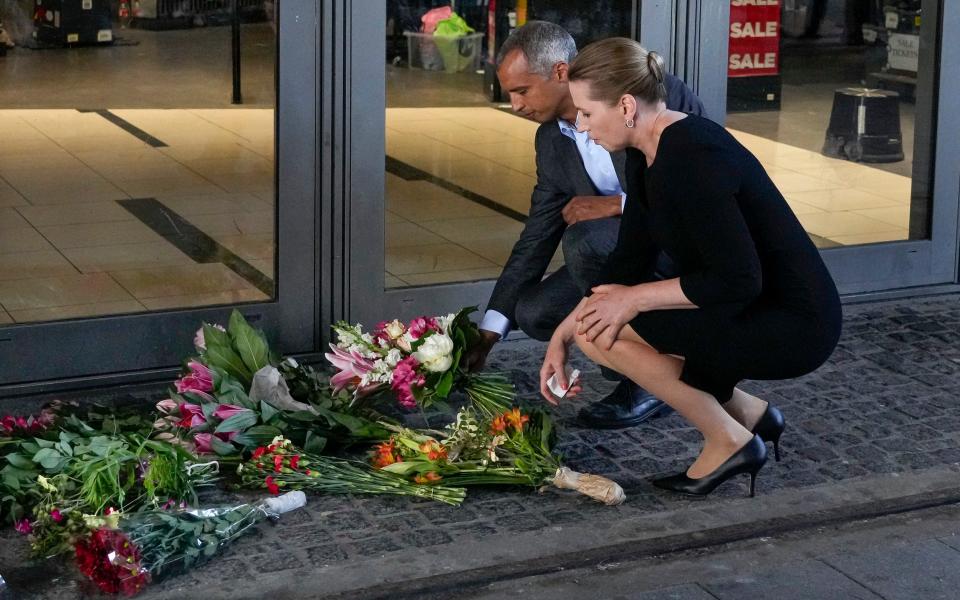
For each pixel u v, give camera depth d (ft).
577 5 15.70
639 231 11.05
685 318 10.88
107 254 14.98
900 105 17.38
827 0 16.80
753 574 10.50
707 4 16.10
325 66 14.35
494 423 11.78
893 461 12.58
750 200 10.50
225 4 14.20
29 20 14.21
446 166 15.35
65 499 10.75
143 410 13.51
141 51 14.37
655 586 10.27
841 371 14.97
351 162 14.69
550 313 13.15
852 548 10.96
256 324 14.71
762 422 12.13
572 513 11.34
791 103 16.88
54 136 14.64
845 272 17.48
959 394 14.38
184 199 14.80
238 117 14.46
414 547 10.66
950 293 17.94
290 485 11.57
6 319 13.85
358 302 15.11
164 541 9.96
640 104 10.46
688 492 11.63
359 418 12.46
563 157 12.79
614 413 13.26
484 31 15.21
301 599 9.82
